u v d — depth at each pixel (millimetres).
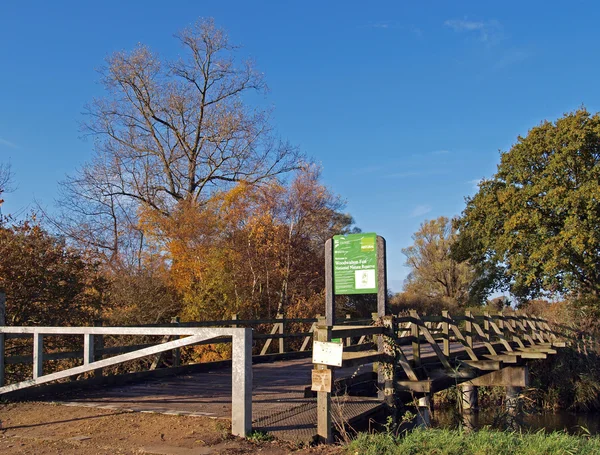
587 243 29953
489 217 35250
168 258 29922
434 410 19641
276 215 32688
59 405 9102
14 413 8617
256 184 34781
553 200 31188
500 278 36625
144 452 6465
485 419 17531
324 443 7035
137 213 33969
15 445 6926
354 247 10086
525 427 15617
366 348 10508
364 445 6535
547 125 33500
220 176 36312
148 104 35500
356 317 36344
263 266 30750
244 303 28812
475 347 16578
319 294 32094
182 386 11055
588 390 22375
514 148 34906
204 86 36281
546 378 22625
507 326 17953
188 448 6566
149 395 9984
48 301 14070
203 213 31453
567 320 28109
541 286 33500
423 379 10289
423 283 52219
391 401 9133
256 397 9578
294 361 16297
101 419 8078
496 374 17344
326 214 34062
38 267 13906
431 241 52000
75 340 14922
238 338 7176
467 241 37312
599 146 31547
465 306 44719
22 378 13555
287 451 6488
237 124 35719
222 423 7543
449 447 6344
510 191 33344
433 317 11828
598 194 29656
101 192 34719
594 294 30781
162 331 8336
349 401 9078
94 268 16047
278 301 31156
